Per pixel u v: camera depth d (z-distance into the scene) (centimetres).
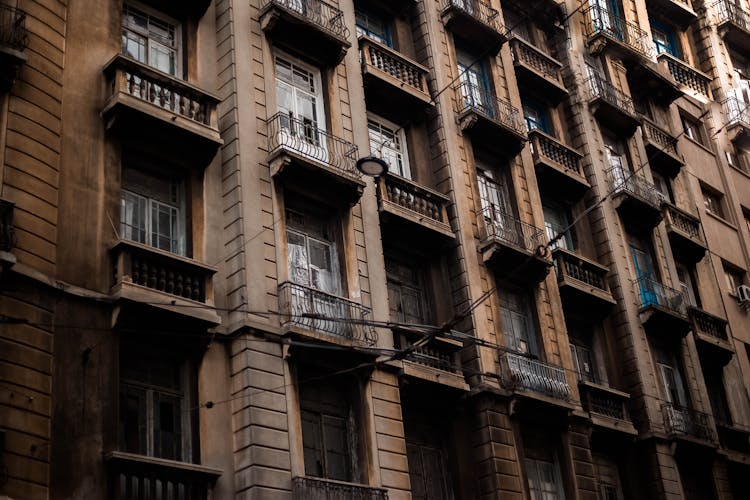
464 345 2136
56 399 1447
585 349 2600
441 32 2577
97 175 1655
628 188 2920
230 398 1667
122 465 1450
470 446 2067
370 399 1834
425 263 2244
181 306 1622
